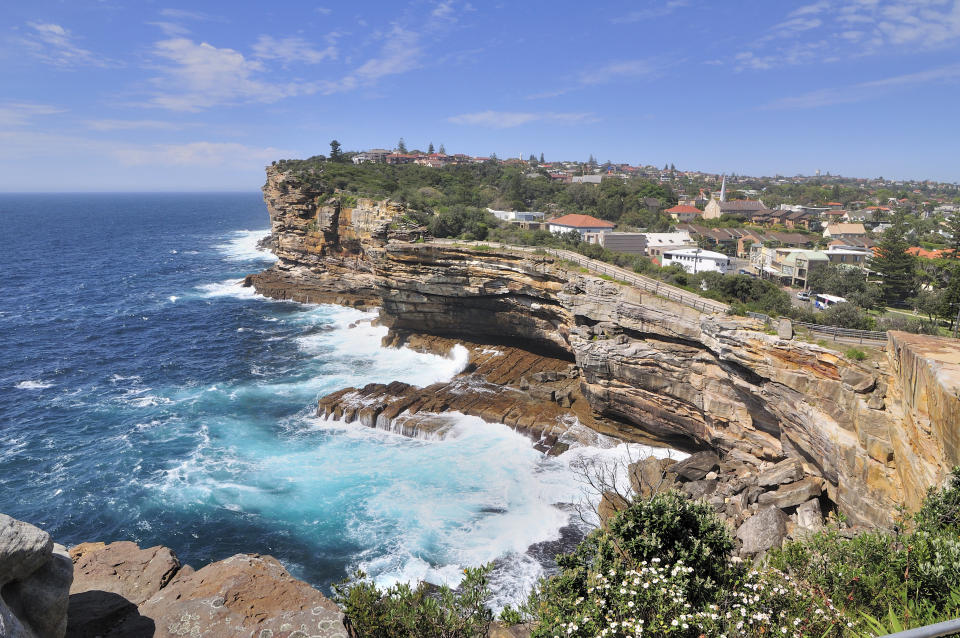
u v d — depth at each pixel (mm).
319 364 63875
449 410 49656
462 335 68125
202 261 138000
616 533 13062
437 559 31844
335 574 30766
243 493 38250
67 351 68375
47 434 46656
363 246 77562
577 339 50906
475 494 38062
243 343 71812
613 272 52156
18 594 6539
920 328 39594
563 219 108312
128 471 40938
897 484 25766
